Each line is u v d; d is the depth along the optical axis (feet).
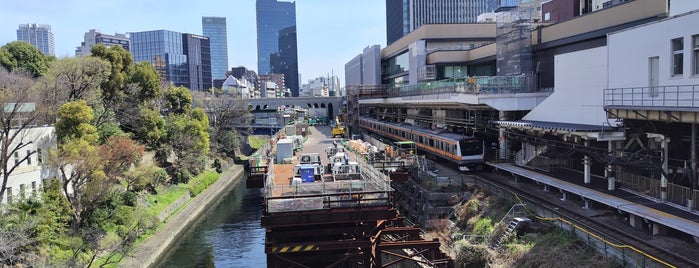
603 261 55.52
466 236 80.07
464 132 146.41
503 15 144.15
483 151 123.54
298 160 111.34
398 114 228.22
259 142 302.04
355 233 67.82
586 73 91.35
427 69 192.03
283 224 61.87
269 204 64.18
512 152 119.96
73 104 94.22
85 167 89.15
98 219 93.66
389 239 82.99
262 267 94.73
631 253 54.85
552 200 85.35
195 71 563.48
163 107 200.75
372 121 240.12
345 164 84.84
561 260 59.11
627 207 66.44
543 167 102.94
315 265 74.28
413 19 469.57
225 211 142.61
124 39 574.56
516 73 137.28
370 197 66.49
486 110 133.49
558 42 124.47
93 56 137.69
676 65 67.46
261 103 331.36
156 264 96.78
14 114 84.58
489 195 91.97
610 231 65.98
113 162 101.35
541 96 116.47
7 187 83.25
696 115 58.08
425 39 202.90
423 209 99.09
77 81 122.11
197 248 107.45
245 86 494.18
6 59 149.89
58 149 89.97
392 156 116.06
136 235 95.76
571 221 69.15
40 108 90.43
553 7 197.57
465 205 92.79
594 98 89.04
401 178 103.65
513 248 67.36
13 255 65.26
